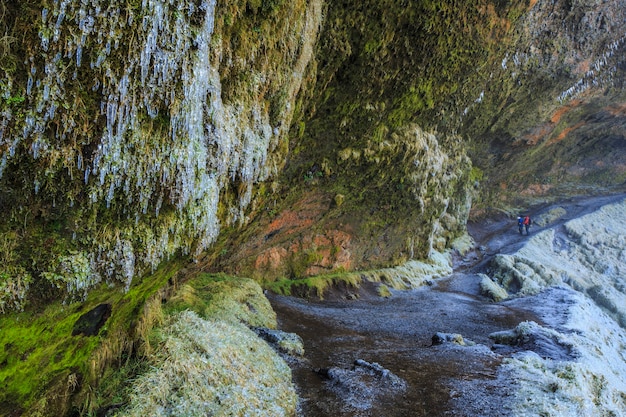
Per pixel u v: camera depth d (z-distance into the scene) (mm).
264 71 6355
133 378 5355
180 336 6422
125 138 3730
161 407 5035
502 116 23156
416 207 17953
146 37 3590
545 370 8797
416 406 6945
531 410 6809
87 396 4762
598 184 36844
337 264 17625
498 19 13945
